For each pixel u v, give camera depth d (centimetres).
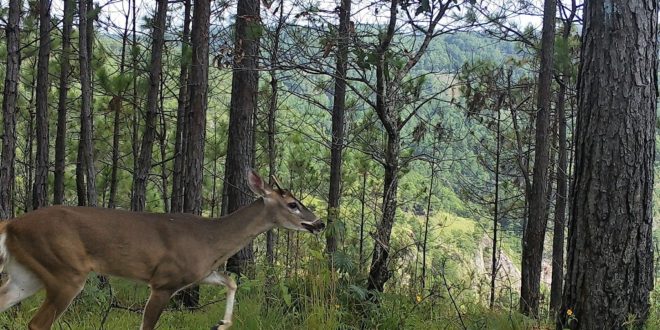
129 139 1806
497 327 691
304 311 640
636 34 556
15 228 512
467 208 1888
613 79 560
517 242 2380
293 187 1727
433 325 666
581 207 581
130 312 727
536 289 1192
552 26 1159
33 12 1252
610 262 569
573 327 588
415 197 1575
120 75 1173
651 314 632
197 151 860
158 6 1155
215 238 575
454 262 1102
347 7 872
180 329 662
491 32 1142
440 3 771
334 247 791
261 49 985
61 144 1332
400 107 891
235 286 591
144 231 540
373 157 895
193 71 868
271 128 1541
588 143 573
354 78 791
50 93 1659
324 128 1620
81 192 1385
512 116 1417
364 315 666
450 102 1087
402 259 864
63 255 511
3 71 1575
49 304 513
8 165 748
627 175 562
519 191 1830
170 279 551
